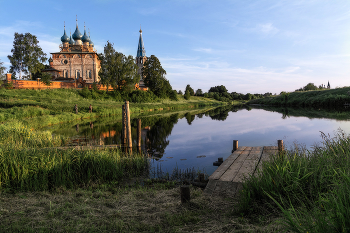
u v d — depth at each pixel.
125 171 7.34
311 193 3.69
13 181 5.57
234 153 8.47
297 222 2.71
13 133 10.91
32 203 4.38
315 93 52.44
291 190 3.81
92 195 5.15
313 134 13.78
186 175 7.17
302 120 21.59
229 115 31.06
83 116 26.84
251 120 23.73
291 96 59.47
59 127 19.12
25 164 5.83
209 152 10.47
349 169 3.59
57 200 4.61
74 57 57.97
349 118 22.06
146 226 3.45
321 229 2.41
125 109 11.67
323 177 3.93
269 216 3.50
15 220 3.61
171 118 27.53
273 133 14.87
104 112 30.69
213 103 78.00
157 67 60.44
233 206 4.07
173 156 9.80
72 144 11.61
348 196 2.71
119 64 49.00
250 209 3.71
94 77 57.97
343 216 2.38
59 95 39.88
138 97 50.62
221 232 3.14
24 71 52.38
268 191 3.91
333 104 41.81
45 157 6.30
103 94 47.91
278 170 4.28
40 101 32.50
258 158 7.44
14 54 50.50
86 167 6.64
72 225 3.47
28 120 18.61
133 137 14.82
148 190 5.56
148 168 7.95
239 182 5.29
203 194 4.97
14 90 36.47
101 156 7.06
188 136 14.96
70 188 5.81
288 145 10.77
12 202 4.43
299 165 4.40
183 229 3.31
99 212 4.01
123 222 3.57
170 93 65.38
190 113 35.97
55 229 3.37
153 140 13.73
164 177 6.99
